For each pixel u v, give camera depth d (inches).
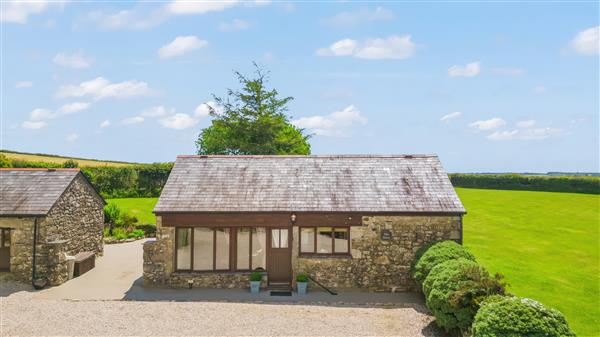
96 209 1015.0
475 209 1699.1
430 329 590.9
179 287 772.0
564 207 1708.9
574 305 716.0
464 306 528.7
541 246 1144.8
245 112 1683.1
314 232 793.6
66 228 860.6
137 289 762.2
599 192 2069.4
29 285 775.7
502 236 1266.0
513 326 414.0
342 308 676.1
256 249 793.6
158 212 765.9
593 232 1305.4
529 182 2285.9
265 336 557.9
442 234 778.8
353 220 778.2
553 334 404.8
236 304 686.5
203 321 607.8
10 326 579.5
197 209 773.3
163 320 609.9
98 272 883.4
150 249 773.3
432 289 574.2
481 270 561.6
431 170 876.0
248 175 863.1
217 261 788.6
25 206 782.5
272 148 1656.0
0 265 788.6
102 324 591.8
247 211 773.3
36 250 776.9
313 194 812.6
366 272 776.9
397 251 776.9
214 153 1699.1
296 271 776.9
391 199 800.3
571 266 957.8
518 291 783.1
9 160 1565.0
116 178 1738.4
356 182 844.0
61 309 653.3
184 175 857.5
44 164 1636.3
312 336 561.0
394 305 695.1
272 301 705.6
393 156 918.4
